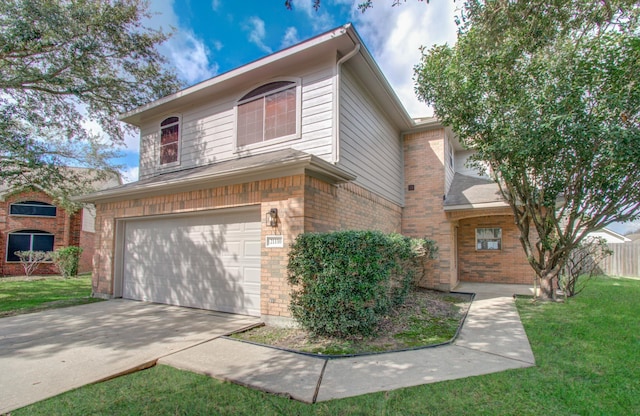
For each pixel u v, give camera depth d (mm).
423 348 4727
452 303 8406
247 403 3137
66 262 15688
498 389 3357
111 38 11211
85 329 5773
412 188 11438
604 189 7375
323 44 6836
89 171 16812
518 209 9711
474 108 7703
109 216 9406
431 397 3195
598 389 3354
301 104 7488
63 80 11164
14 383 3566
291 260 5441
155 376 3799
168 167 9891
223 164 7816
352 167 7707
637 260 14391
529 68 6676
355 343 4957
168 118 10094
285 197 6133
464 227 13172
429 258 9781
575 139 6641
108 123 13086
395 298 6641
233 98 8656
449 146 12594
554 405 3041
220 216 7484
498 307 7820
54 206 17844
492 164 8398
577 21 5492
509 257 12438
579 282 11812
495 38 5629
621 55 5887
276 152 7434
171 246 8258
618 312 6938
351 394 3273
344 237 4996
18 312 7344
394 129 11008
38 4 9633
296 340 5113
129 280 9102
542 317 6637
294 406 3068
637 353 4398
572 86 6285
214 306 7375
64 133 13023
